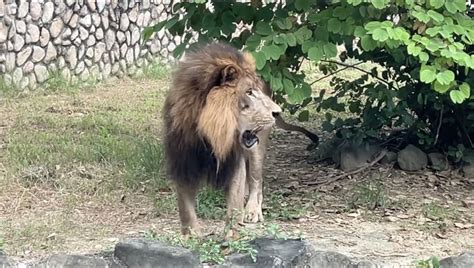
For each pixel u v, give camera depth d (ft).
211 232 20.98
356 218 23.00
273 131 34.32
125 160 27.71
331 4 23.47
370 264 18.03
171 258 17.25
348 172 27.37
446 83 21.31
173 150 19.22
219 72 18.20
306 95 23.66
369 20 22.58
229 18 23.82
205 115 18.12
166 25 24.67
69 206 23.53
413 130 28.73
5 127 32.65
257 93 18.37
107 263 17.53
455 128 28.37
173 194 24.66
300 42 22.75
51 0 41.63
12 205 23.48
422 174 27.43
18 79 39.81
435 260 18.29
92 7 44.52
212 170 19.20
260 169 22.80
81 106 37.76
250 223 22.44
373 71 28.55
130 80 47.03
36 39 40.83
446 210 23.76
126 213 23.17
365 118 28.09
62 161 27.45
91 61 44.78
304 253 17.66
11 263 17.72
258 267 17.19
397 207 23.97
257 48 22.61
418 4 22.40
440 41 21.67
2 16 38.60
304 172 27.94
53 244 20.13
